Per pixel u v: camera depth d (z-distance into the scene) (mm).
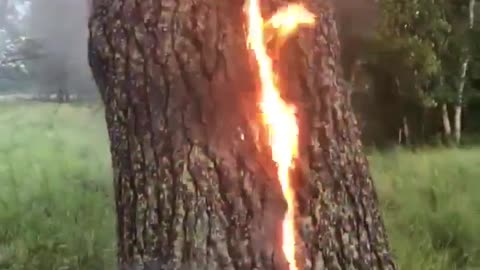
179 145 3232
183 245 3201
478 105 26125
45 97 21625
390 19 19594
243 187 3199
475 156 15188
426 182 11070
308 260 3242
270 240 3184
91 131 19609
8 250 7199
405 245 7066
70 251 7125
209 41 3232
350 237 3377
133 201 3330
